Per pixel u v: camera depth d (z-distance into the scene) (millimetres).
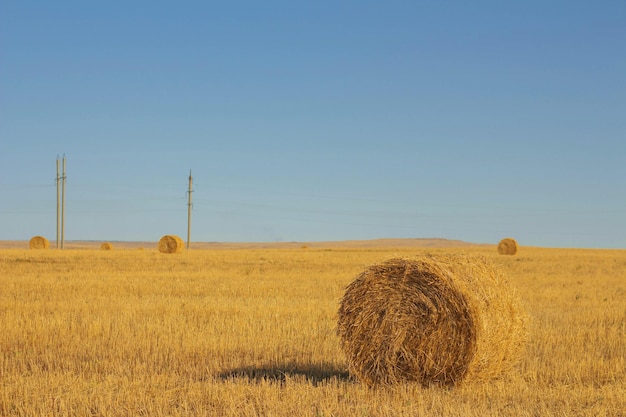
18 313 18062
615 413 9141
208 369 12102
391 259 11406
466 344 10836
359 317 11445
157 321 16781
